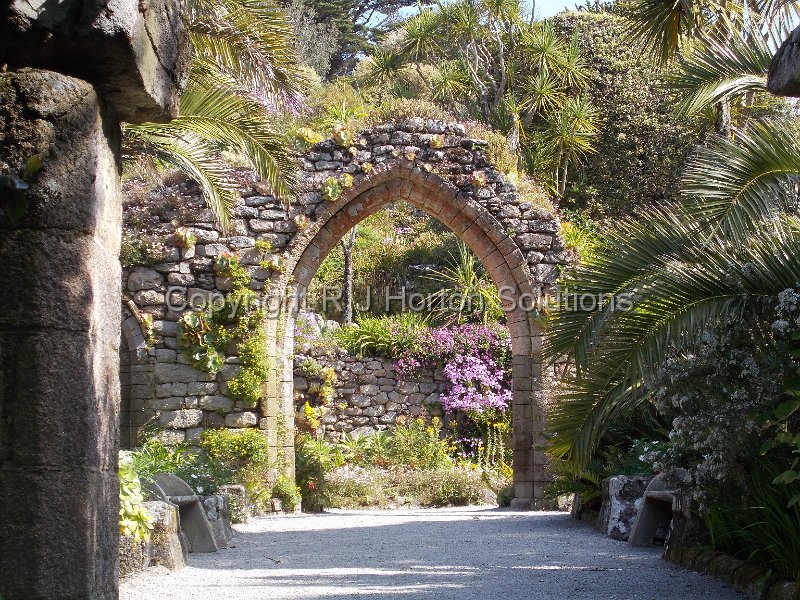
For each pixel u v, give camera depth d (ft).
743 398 17.83
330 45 111.55
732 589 18.03
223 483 37.14
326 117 59.00
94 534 10.25
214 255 44.65
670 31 31.40
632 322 19.06
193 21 25.77
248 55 27.04
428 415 57.72
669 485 23.04
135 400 44.04
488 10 73.51
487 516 40.16
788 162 20.06
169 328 44.29
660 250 19.71
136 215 44.68
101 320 10.68
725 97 25.08
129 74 11.00
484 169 46.57
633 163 73.92
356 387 57.16
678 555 22.09
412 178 45.93
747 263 18.31
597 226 69.82
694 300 18.56
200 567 22.57
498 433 57.62
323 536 31.37
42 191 10.24
